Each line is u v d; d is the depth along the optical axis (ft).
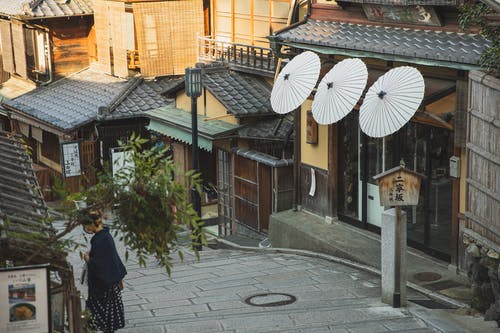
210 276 55.36
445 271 50.90
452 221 50.31
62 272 29.96
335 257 58.08
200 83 68.64
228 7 91.66
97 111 96.99
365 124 45.83
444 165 51.98
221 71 83.51
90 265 35.27
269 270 56.03
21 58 115.96
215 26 94.43
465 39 49.16
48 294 26.86
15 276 26.50
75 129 94.99
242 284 51.88
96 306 35.55
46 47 110.93
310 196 67.15
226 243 73.41
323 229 63.00
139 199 27.89
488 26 41.93
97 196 28.73
